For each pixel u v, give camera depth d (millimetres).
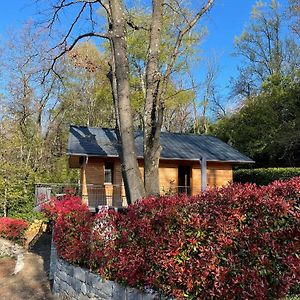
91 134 20281
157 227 5824
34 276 11062
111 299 6730
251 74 35188
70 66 30719
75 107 35531
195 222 5145
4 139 26672
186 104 35625
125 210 7664
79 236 8312
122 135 9492
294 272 4234
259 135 26328
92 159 18500
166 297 5461
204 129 37719
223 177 20422
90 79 35375
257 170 21438
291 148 23531
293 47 31812
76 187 22219
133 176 9250
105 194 18359
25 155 28953
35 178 26328
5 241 17734
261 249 4480
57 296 9094
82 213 8664
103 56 26391
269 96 27047
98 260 7266
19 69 27141
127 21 11047
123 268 6371
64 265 8891
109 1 10203
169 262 5328
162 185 19516
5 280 10797
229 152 20906
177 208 5516
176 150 19922
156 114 9617
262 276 4398
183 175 20500
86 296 7598
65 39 12414
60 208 9805
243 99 34531
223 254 4820
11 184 24391
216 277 4719
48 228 17859
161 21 10297
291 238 4312
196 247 5141
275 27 33000
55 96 34031
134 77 27156
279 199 4406
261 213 4543
